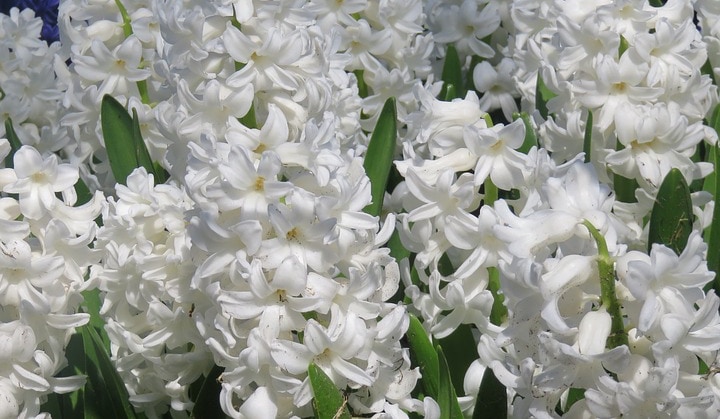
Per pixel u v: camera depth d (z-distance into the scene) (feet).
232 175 3.56
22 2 5.65
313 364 3.56
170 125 3.94
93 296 4.16
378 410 3.68
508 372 3.56
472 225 3.83
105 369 3.90
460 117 3.89
